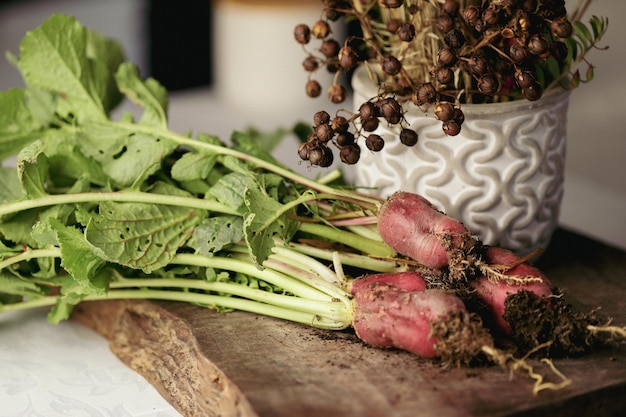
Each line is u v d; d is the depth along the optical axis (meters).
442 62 0.63
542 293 0.61
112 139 0.71
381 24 0.70
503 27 0.63
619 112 0.96
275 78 1.06
